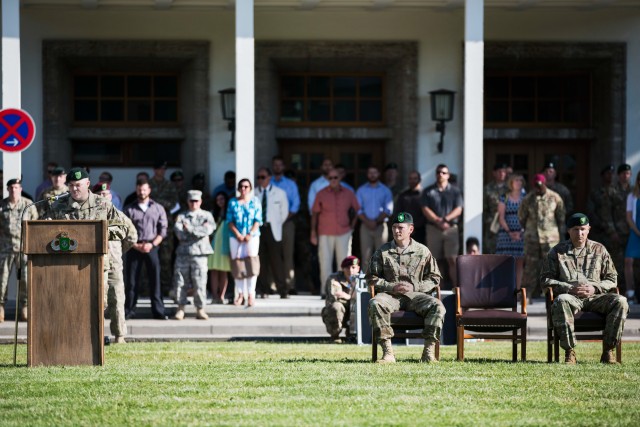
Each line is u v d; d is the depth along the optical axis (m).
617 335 26.36
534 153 47.84
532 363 26.20
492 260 27.91
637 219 40.31
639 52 46.22
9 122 31.70
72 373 23.14
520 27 46.12
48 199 25.31
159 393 20.91
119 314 31.20
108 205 26.98
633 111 46.25
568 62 46.59
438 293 26.67
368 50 46.12
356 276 32.59
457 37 46.31
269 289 42.84
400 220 26.83
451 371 24.09
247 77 38.12
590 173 47.72
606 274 27.44
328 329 32.59
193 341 32.97
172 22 45.97
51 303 24.28
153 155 47.00
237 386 21.81
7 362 25.97
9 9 37.81
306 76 47.47
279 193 42.12
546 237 38.34
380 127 47.38
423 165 46.41
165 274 42.72
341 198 41.69
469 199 38.25
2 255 35.88
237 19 38.00
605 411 19.36
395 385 21.98
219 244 40.16
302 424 17.92
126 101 46.75
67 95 46.28
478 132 38.38
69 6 44.88
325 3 44.41
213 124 46.12
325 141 47.69
